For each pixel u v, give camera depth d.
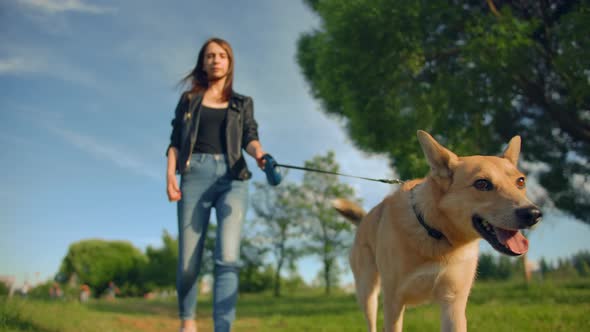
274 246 27.30
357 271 3.54
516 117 11.10
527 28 8.44
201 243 3.05
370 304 3.35
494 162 2.47
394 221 2.73
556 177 11.31
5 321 4.14
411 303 2.79
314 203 26.84
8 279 21.28
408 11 9.18
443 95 9.27
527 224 2.12
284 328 6.57
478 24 9.00
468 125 9.87
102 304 13.63
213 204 3.11
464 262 2.54
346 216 4.04
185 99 3.23
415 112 9.95
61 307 7.42
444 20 9.53
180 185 3.11
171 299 20.92
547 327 4.36
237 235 2.99
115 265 38.75
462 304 2.59
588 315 4.89
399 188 2.99
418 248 2.56
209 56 3.23
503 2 9.95
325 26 11.03
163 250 38.38
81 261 38.12
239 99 3.24
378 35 9.40
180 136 3.21
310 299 18.72
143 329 6.71
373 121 10.24
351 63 10.05
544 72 9.65
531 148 11.26
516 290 10.98
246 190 3.14
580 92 7.87
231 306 2.86
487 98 9.20
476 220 2.39
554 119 10.20
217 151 3.07
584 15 7.62
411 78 10.28
